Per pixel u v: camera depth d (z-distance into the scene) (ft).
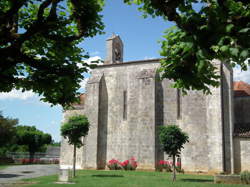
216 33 12.72
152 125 85.56
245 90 92.68
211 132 79.61
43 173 77.87
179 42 14.71
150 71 90.33
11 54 18.31
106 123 95.96
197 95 84.38
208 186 47.06
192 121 83.66
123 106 94.73
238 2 14.12
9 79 20.62
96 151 92.38
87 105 96.99
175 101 86.99
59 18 23.53
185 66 15.89
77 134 67.72
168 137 58.34
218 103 80.07
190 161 81.41
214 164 77.51
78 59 23.93
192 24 13.62
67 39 22.53
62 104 25.30
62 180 55.62
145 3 18.61
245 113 88.33
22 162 126.62
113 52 105.29
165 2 15.78
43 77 22.03
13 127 128.88
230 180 52.01
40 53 23.32
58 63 22.65
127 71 96.63
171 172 79.77
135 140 89.10
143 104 88.28
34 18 24.48
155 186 46.75
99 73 100.78
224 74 82.48
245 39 12.28
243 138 77.46
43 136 174.70
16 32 20.71
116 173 74.43
